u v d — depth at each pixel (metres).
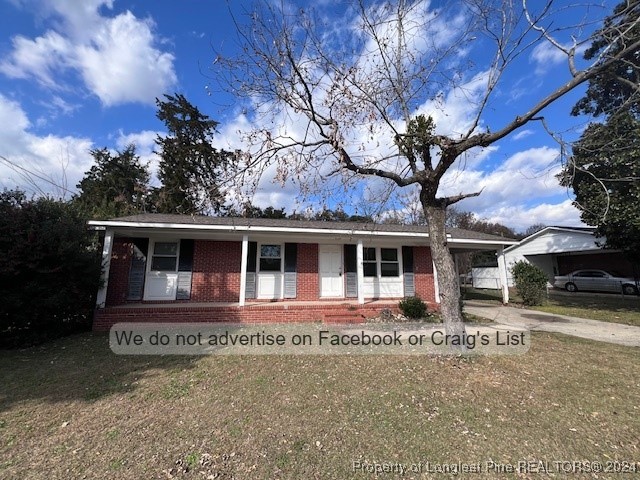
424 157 6.36
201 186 5.80
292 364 6.03
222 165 6.04
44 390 4.86
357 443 3.31
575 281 21.58
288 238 12.74
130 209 24.44
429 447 3.22
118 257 11.67
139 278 11.79
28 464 2.97
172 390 4.81
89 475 2.81
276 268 13.12
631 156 10.04
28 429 3.64
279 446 3.27
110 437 3.46
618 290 19.61
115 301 11.38
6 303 7.24
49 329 8.22
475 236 14.86
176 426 3.70
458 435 3.44
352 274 13.71
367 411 4.04
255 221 11.86
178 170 23.39
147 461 3.02
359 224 13.45
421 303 11.12
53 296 7.74
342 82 5.88
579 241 21.53
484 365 5.71
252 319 10.40
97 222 9.85
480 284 29.22
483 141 5.50
